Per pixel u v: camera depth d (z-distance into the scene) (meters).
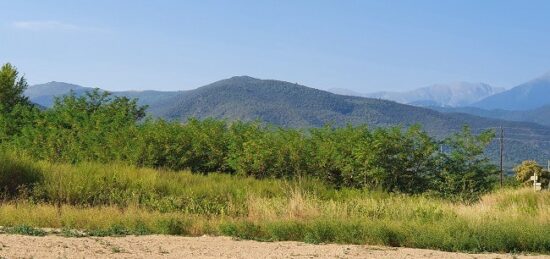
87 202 18.42
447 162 26.47
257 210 17.00
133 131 28.52
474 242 12.80
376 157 25.03
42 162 22.38
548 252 12.66
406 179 26.14
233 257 10.36
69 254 9.84
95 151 27.80
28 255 9.47
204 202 18.30
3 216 14.75
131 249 10.85
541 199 24.03
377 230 13.38
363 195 21.92
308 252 11.31
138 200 18.17
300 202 17.41
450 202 22.98
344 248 12.05
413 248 12.75
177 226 14.05
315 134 27.33
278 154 26.44
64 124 31.50
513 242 12.92
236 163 26.69
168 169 26.52
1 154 20.91
